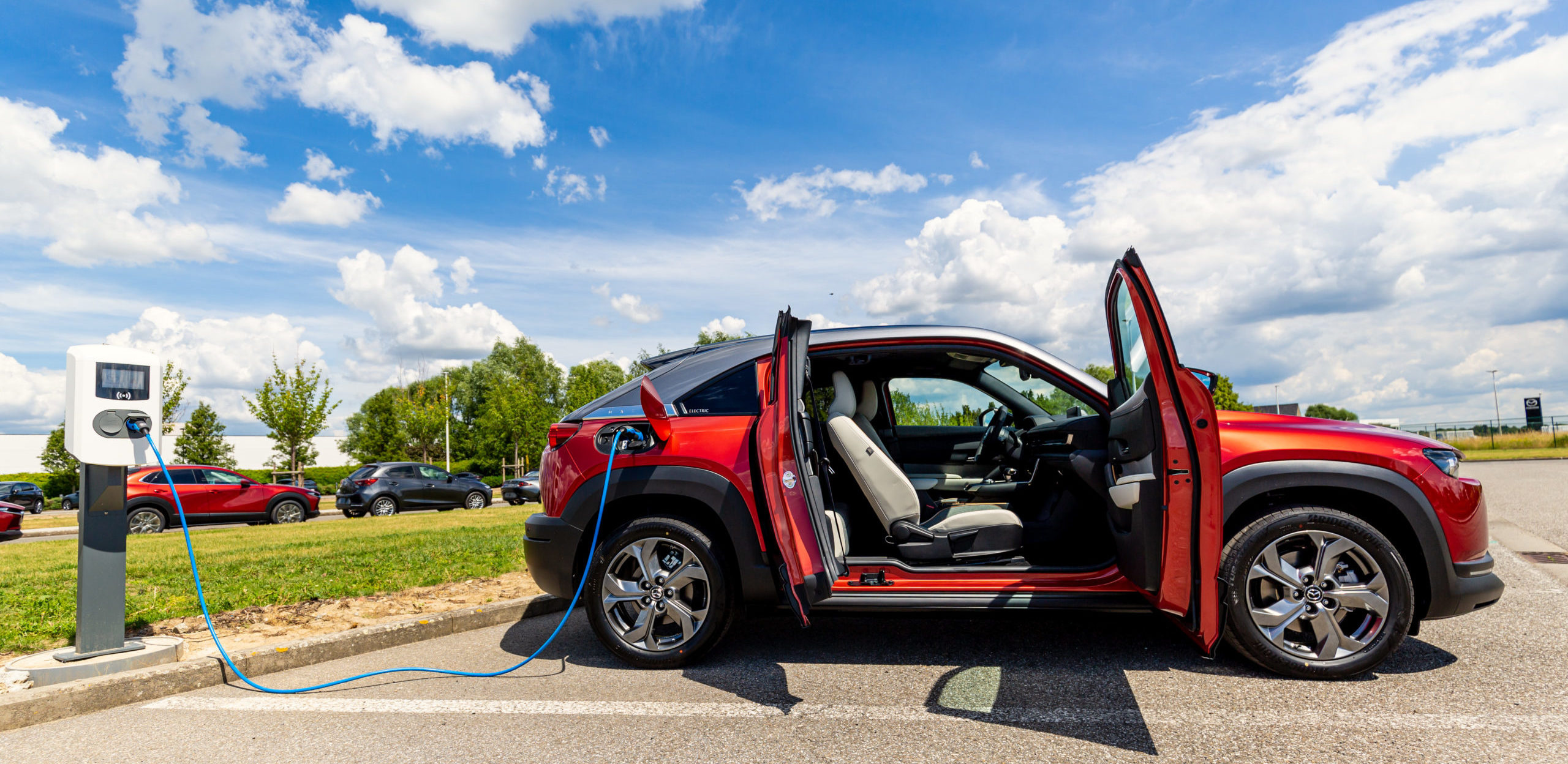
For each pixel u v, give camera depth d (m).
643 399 3.56
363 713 3.14
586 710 3.14
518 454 40.59
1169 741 2.67
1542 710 2.85
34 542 11.91
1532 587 5.05
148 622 4.49
